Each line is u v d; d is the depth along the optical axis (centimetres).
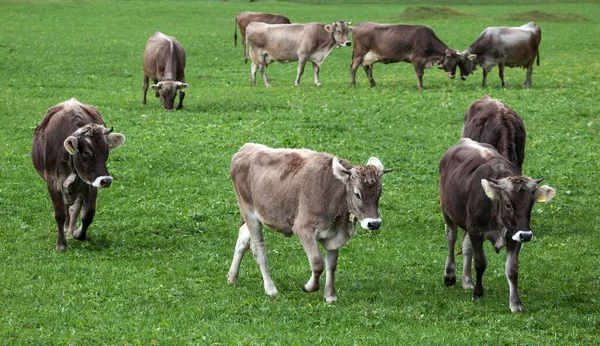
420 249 1628
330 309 1230
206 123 2611
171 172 2084
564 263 1538
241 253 1371
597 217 1831
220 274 1439
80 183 1522
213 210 1814
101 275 1396
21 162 2131
